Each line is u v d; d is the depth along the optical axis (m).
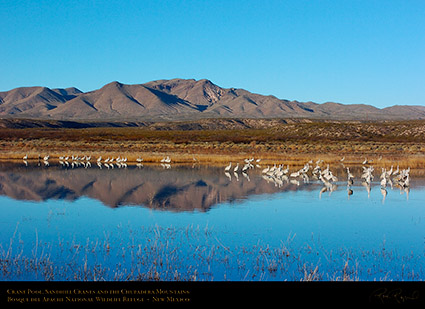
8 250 14.98
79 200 24.02
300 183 31.69
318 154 60.62
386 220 19.78
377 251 15.38
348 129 107.00
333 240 16.64
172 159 50.69
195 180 32.47
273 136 104.50
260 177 34.94
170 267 13.67
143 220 19.44
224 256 14.68
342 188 29.50
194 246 15.75
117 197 24.89
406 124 108.81
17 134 107.25
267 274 13.13
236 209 21.95
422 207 22.80
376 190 28.73
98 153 60.16
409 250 15.49
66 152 62.69
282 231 17.81
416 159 50.25
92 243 15.95
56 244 15.84
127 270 13.38
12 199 24.17
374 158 54.75
